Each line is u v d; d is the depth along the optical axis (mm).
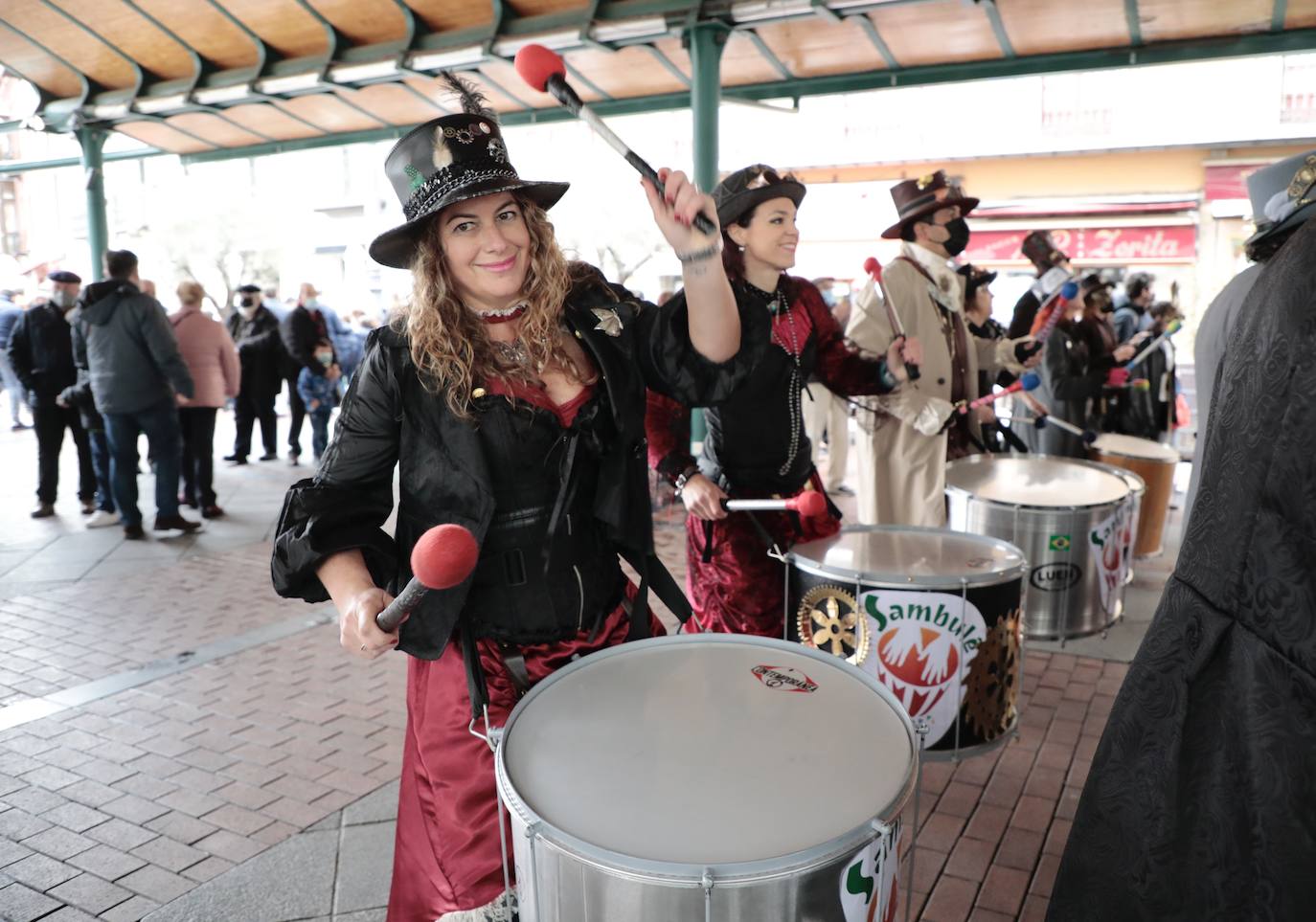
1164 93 14094
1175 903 1331
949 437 4289
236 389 7168
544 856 1265
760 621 2898
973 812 2881
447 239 1692
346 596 1565
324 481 1690
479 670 1742
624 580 1964
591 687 1658
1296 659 1206
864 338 3514
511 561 1755
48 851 2746
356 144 8859
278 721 3586
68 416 7082
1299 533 1215
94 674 4066
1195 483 2039
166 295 22500
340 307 23094
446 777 1779
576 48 6020
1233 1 5168
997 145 15000
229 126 8609
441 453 1691
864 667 2531
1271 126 13625
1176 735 1361
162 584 5375
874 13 5523
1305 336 1222
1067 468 4059
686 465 2682
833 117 16109
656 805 1305
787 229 2783
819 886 1201
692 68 5695
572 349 1780
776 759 1423
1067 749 3264
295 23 6871
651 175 1587
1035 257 5512
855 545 2812
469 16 6383
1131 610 4648
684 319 1772
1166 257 14312
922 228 3873
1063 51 6031
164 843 2781
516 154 17453
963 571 2533
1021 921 2389
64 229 24406
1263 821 1210
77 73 8133
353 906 2473
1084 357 5453
